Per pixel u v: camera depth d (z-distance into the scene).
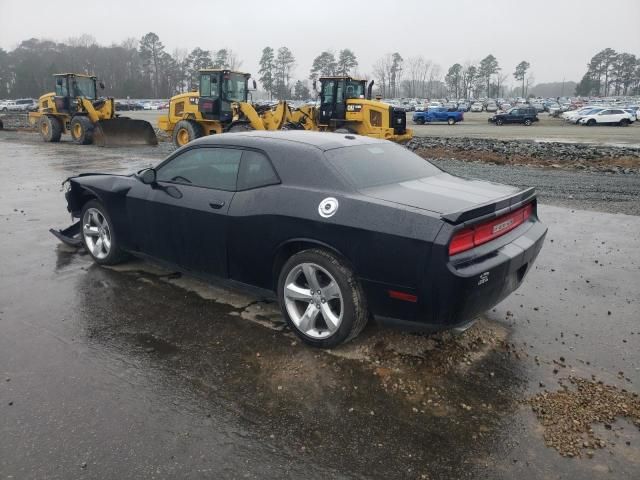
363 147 4.38
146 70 138.38
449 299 3.28
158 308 4.60
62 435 2.87
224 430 2.95
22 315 4.41
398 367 3.64
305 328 3.89
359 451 2.80
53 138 23.33
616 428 3.01
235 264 4.30
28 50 144.38
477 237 3.46
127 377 3.47
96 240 5.77
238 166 4.32
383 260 3.41
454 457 2.77
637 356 3.86
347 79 19.62
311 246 3.87
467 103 92.19
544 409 3.18
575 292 5.14
